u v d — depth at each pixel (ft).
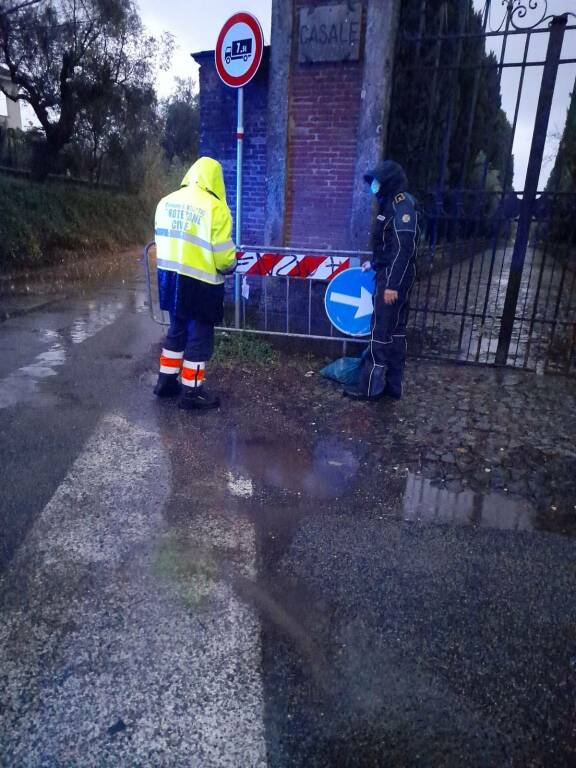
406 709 6.65
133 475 11.98
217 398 15.92
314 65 19.25
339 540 9.95
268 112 20.15
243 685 6.91
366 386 16.44
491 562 9.47
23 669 7.03
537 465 13.00
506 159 18.22
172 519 10.41
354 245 19.99
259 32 18.22
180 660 7.24
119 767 5.88
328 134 19.76
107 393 16.79
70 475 11.88
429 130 19.72
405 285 15.33
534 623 8.11
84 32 47.93
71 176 59.72
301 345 21.49
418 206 15.46
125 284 39.17
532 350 24.49
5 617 7.88
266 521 10.48
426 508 11.10
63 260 46.55
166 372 16.01
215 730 6.32
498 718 6.57
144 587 8.56
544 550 9.85
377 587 8.77
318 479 12.14
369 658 7.38
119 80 53.36
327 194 20.33
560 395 17.76
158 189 75.25
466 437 14.40
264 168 21.84
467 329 28.68
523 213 18.70
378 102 18.44
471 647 7.63
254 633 7.73
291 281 21.22
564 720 6.58
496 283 50.78
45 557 9.19
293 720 6.47
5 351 20.93
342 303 18.79
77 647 7.39
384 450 13.62
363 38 18.40
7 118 75.31
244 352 20.59
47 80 48.16
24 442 13.35
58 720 6.37
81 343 22.39
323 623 7.97
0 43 43.83
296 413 15.74
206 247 14.14
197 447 13.46
